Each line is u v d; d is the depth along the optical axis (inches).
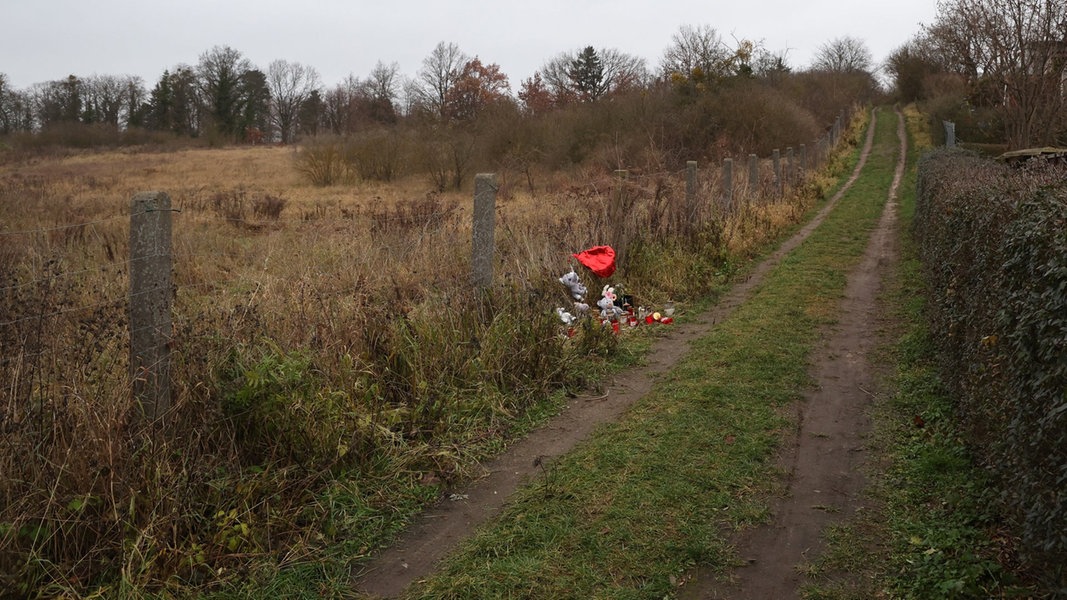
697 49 1285.7
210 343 174.9
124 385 154.1
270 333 203.8
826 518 164.1
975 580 133.0
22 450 139.9
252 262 356.2
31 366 147.9
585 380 254.1
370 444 189.8
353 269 282.2
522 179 1074.7
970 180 271.1
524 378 241.4
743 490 176.9
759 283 411.8
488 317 257.4
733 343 290.4
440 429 206.2
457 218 443.5
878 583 139.8
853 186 940.6
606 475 184.7
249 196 896.9
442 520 169.6
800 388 244.2
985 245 179.9
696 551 150.3
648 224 414.3
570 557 150.9
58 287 181.0
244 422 170.7
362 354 217.3
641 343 301.1
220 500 156.3
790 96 1589.6
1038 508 120.9
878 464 188.9
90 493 139.9
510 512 169.6
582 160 1163.3
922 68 2308.1
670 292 373.7
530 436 214.4
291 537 155.8
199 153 2246.6
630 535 157.8
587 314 295.4
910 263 448.5
